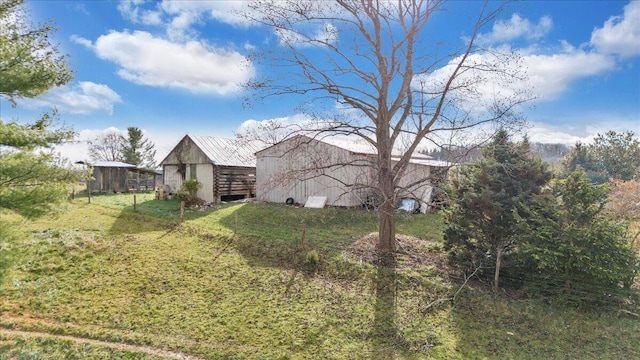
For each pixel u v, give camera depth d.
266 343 6.12
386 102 10.27
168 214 15.59
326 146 17.52
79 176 6.78
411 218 14.99
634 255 6.89
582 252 6.99
